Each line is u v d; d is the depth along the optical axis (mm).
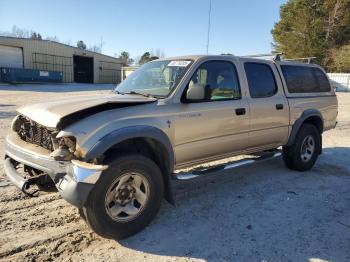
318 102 6484
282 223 4258
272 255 3541
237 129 4957
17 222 4039
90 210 3494
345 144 9031
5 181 5266
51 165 3502
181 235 3891
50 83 41844
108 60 54938
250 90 5227
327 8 47594
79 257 3412
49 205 4523
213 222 4227
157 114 3998
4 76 37781
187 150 4379
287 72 5996
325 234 4012
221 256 3502
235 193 5207
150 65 5062
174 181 5625
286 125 5844
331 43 47906
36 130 3896
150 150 4148
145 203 3875
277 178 5984
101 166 3398
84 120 3539
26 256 3383
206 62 4629
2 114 12656
